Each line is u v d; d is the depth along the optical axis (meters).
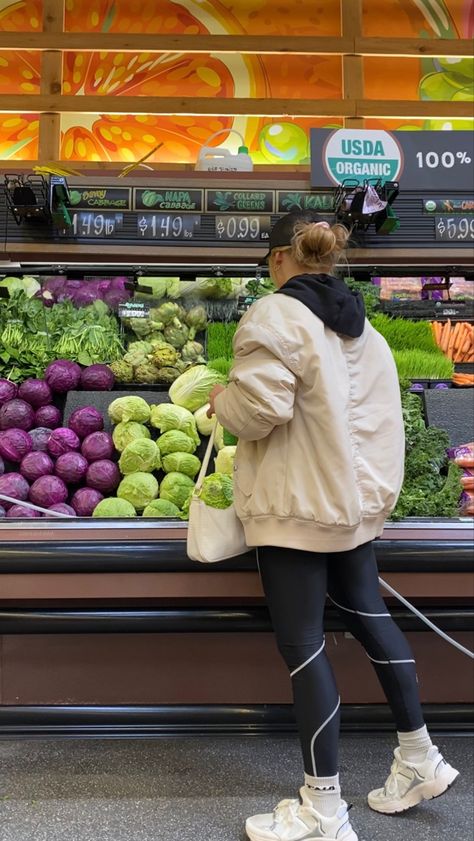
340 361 1.50
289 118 4.12
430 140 2.48
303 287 1.49
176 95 4.12
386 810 1.60
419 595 1.86
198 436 2.40
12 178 2.40
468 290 3.03
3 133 4.01
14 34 4.02
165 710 1.93
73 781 1.72
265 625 1.88
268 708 1.94
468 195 2.47
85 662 1.95
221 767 1.79
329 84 4.18
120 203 2.40
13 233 2.38
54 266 2.64
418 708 1.57
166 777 1.75
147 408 2.38
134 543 1.82
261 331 1.41
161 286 2.79
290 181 2.46
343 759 1.85
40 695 1.94
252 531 1.49
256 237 2.42
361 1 4.19
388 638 1.56
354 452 1.50
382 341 1.62
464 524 1.93
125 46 4.06
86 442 2.31
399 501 2.01
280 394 1.38
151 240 2.40
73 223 2.38
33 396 2.44
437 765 1.56
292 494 1.42
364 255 2.45
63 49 4.04
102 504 2.11
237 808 1.62
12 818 1.57
